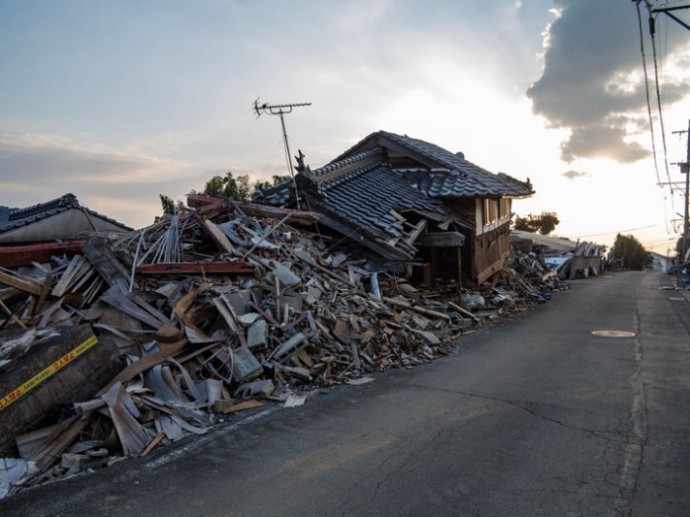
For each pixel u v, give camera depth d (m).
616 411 6.87
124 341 7.13
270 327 8.31
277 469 5.09
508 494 4.62
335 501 4.50
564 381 8.40
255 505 4.43
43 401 5.53
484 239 18.38
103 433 5.63
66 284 8.08
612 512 4.32
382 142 18.69
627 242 65.75
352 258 13.34
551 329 13.47
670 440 5.84
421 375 8.76
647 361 9.78
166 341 7.16
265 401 7.09
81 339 6.14
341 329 9.25
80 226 19.62
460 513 4.31
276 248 10.83
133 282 8.45
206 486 4.74
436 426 6.31
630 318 15.32
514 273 21.17
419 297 13.85
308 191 13.95
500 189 17.70
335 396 7.44
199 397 6.67
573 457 5.40
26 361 5.54
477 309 15.43
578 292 23.11
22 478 4.80
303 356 8.26
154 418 5.95
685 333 12.82
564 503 4.47
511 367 9.36
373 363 9.02
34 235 18.44
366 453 5.49
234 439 5.82
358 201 14.70
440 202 16.77
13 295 7.46
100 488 4.67
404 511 4.34
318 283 10.45
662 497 4.56
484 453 5.50
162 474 4.96
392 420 6.51
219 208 12.35
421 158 18.20
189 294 8.14
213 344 7.55
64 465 5.04
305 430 6.13
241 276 9.45
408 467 5.16
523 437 5.96
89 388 6.06
